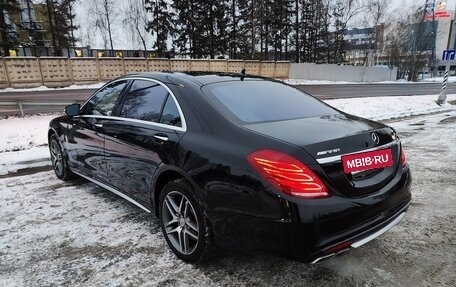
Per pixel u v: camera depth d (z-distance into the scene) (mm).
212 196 2568
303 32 54281
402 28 50906
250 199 2355
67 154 4809
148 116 3363
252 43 43594
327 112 3299
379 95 19969
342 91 23141
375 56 53406
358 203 2379
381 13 49156
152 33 43156
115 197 4430
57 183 4988
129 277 2773
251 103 3086
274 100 3264
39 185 4906
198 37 43344
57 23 39344
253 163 2363
